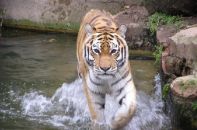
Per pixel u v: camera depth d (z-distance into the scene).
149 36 12.92
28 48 13.23
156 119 8.72
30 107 9.33
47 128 8.37
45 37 14.67
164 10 14.02
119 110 8.12
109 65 7.75
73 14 15.29
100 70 7.78
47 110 9.24
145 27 13.00
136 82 10.58
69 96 9.90
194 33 9.21
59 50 13.09
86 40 8.23
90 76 8.15
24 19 15.71
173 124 8.18
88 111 9.13
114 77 8.01
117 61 7.93
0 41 14.00
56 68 11.52
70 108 9.33
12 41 14.00
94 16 9.16
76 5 15.27
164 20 13.13
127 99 8.07
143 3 14.67
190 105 7.79
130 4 14.95
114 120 8.16
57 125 8.52
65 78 10.84
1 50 12.96
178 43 9.16
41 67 11.59
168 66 9.42
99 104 8.33
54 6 15.42
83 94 9.95
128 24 13.18
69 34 15.14
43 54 12.66
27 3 15.66
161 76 10.12
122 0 15.06
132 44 13.09
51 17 15.45
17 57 12.35
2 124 8.49
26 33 15.23
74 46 13.57
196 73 8.43
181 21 12.84
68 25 15.30
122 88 8.13
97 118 8.26
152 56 12.62
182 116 7.86
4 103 9.50
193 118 7.76
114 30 8.15
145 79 10.77
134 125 8.51
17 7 15.79
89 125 8.52
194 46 8.71
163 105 9.22
